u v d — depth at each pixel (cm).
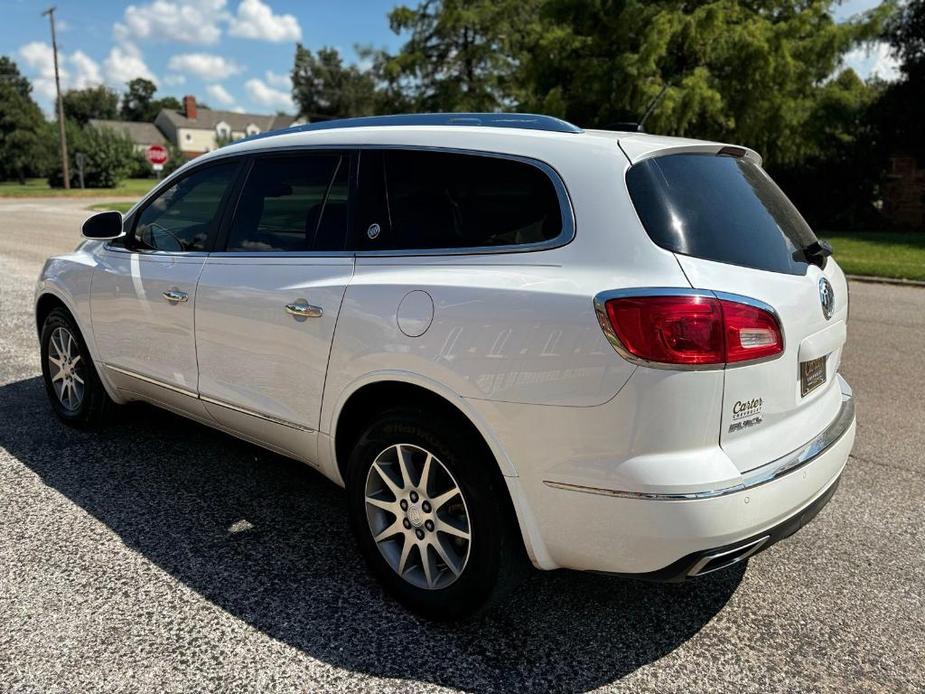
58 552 314
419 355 255
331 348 284
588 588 299
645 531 221
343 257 292
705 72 1844
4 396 514
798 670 253
